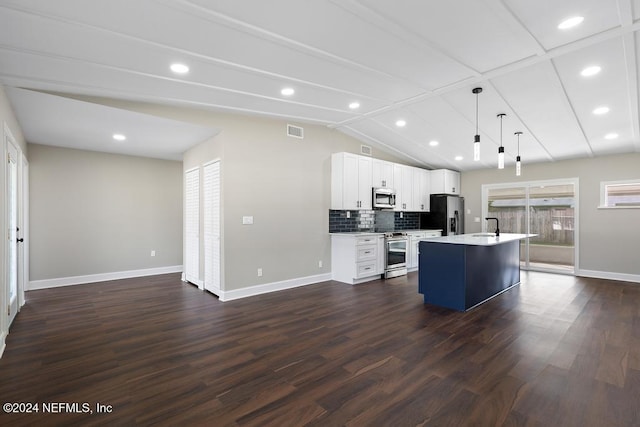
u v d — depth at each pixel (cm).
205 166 486
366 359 258
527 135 497
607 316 363
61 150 512
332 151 559
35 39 231
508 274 502
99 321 347
